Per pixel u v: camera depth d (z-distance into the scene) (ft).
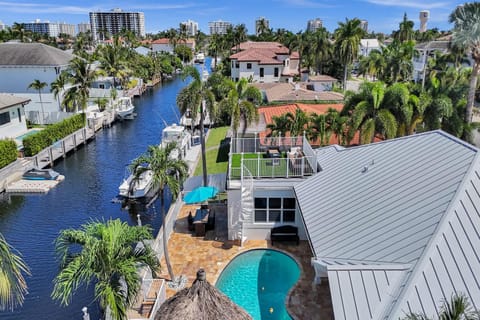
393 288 30.58
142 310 45.60
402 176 45.01
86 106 156.97
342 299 30.91
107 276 36.88
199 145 128.36
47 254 66.64
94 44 459.73
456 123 88.48
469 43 96.58
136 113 191.21
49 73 155.53
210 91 79.87
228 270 57.41
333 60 241.76
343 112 89.45
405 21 277.85
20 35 296.30
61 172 108.78
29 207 86.53
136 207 86.48
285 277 55.62
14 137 129.29
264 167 64.85
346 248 38.22
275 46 274.57
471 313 23.48
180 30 514.68
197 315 26.30
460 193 35.91
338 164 58.95
